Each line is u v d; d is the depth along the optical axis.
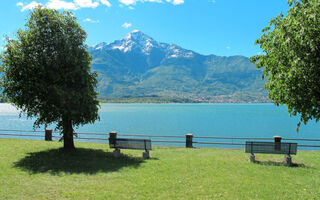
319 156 14.66
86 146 17.58
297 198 7.46
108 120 86.81
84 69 14.31
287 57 7.20
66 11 14.57
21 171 10.26
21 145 16.67
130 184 8.65
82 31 14.52
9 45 13.01
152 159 13.16
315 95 6.81
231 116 112.31
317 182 9.09
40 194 7.66
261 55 8.54
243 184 8.77
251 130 59.88
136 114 123.00
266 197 7.52
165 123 76.31
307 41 6.52
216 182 8.97
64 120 14.35
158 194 7.71
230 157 13.94
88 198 7.36
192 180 9.19
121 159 13.07
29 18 13.80
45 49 13.56
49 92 13.20
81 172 10.28
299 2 6.90
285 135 53.50
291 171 10.70
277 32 7.51
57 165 11.45
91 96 14.65
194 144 35.62
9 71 12.93
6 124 65.94
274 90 8.11
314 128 70.06
